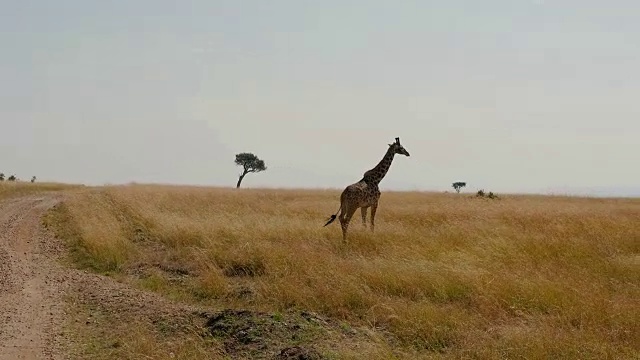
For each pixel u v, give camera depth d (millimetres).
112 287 12375
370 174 17203
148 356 7965
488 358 7551
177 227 17297
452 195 35688
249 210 22125
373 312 9562
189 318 9695
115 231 17531
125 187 35906
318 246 14531
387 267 11805
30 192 39250
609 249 14156
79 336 9234
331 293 10359
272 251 13484
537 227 17094
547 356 7531
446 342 8391
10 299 11523
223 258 13688
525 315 9164
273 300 10727
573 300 9672
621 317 8898
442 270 11344
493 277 10789
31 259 15898
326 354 7617
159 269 13891
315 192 37062
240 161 70625
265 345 8180
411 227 17547
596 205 27266
